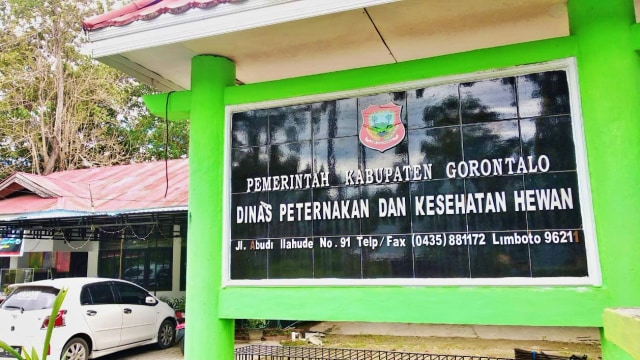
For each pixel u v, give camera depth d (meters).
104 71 19.86
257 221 4.10
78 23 19.72
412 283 3.59
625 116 3.22
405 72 3.82
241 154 4.25
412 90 3.84
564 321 3.20
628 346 1.86
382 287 3.65
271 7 3.53
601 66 3.31
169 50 4.26
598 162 3.27
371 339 9.84
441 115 3.73
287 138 4.14
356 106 3.98
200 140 4.23
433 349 8.79
